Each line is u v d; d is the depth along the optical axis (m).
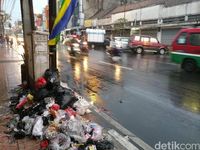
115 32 48.53
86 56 22.56
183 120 6.06
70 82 10.48
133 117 6.18
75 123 4.50
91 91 8.88
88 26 59.81
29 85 7.09
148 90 9.10
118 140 4.71
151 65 16.36
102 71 13.52
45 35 6.92
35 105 5.32
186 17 31.19
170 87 9.60
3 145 4.20
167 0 36.59
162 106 7.16
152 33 37.91
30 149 4.09
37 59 6.81
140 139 4.90
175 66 15.93
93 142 4.22
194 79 11.28
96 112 6.29
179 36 13.57
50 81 6.09
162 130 5.41
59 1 7.12
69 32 59.97
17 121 4.96
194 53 12.81
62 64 16.44
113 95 8.35
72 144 4.08
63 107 5.56
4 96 7.02
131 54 27.16
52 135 4.16
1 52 25.73
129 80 10.98
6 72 11.48
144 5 41.06
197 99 7.91
